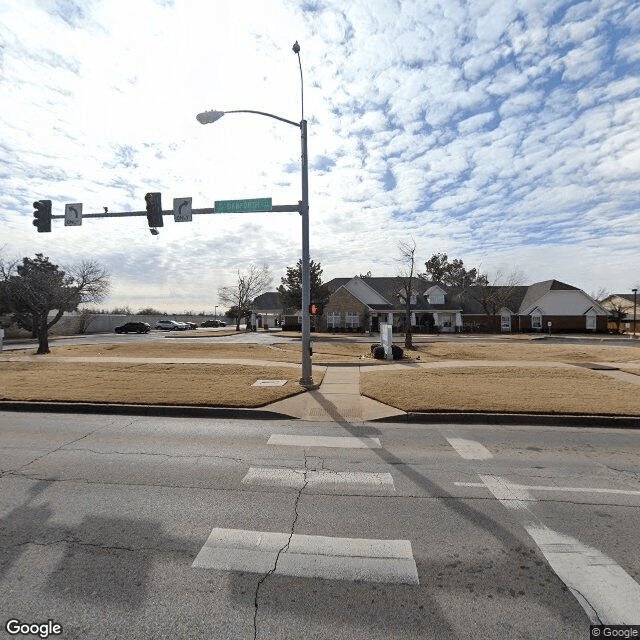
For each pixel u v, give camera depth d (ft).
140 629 9.02
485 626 9.19
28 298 78.02
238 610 9.62
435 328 155.74
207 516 14.26
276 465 19.51
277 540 12.73
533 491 16.56
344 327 155.63
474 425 27.40
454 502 15.49
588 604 9.89
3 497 15.71
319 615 9.50
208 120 40.06
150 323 207.10
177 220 42.88
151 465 19.42
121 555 11.81
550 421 27.71
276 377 42.98
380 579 10.83
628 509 14.96
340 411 30.48
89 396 32.58
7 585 10.43
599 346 83.87
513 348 79.41
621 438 24.43
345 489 16.69
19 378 41.11
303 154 40.19
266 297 227.20
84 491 16.31
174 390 34.88
